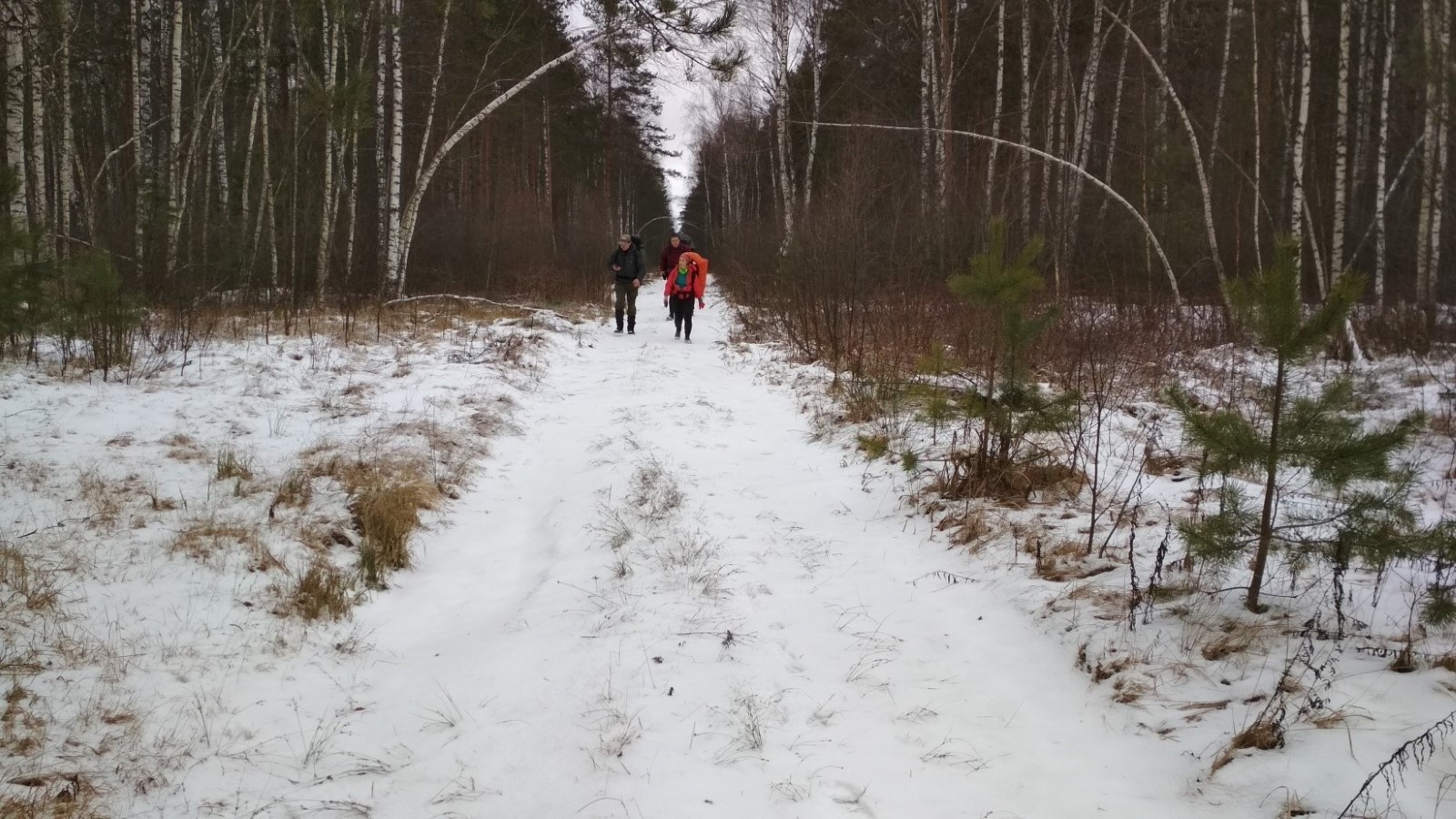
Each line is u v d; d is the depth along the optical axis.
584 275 21.91
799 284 13.06
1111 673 3.49
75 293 8.39
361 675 3.97
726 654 3.89
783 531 5.47
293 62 17.00
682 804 2.88
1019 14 18.55
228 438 6.57
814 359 11.20
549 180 27.98
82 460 5.71
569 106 30.98
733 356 12.00
